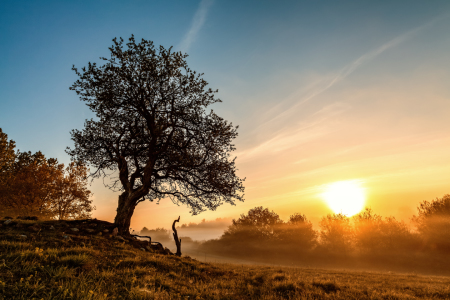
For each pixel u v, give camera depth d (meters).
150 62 16.73
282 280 10.23
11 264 5.88
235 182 18.22
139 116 18.12
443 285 13.30
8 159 32.56
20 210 29.12
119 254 9.43
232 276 10.42
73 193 32.78
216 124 17.39
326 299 7.81
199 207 19.23
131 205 15.63
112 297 5.39
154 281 7.07
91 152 18.28
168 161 17.84
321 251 56.50
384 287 11.48
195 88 17.53
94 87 16.78
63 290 5.07
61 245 9.03
